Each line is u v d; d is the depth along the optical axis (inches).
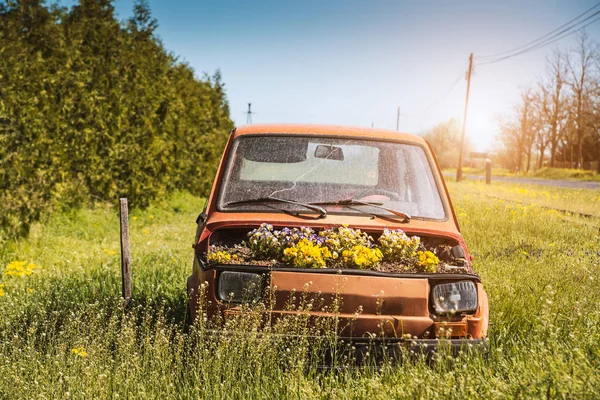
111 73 577.3
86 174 554.9
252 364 154.3
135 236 505.4
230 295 155.7
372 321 152.6
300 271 155.0
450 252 179.3
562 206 750.5
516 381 142.2
